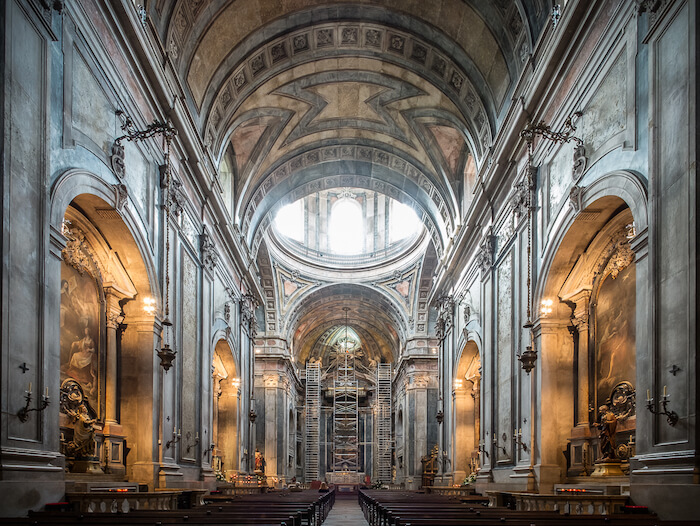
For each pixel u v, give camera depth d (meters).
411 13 16.72
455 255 22.58
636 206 9.01
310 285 38.00
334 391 46.78
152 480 12.29
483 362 18.48
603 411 11.81
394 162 24.42
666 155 8.21
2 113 7.36
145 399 12.54
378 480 42.75
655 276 8.27
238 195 22.30
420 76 18.75
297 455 46.97
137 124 12.20
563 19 11.46
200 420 16.97
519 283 14.84
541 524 6.34
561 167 12.27
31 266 7.96
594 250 12.12
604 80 10.48
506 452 15.59
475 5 15.20
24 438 7.62
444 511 9.19
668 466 7.70
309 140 23.22
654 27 8.66
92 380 11.68
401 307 37.50
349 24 17.48
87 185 9.77
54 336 8.52
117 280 12.52
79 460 10.90
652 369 8.16
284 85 19.55
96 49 10.29
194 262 16.81
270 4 16.05
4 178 7.33
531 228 13.73
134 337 12.75
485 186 17.38
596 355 12.37
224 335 20.84
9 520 5.79
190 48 14.88
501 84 16.02
